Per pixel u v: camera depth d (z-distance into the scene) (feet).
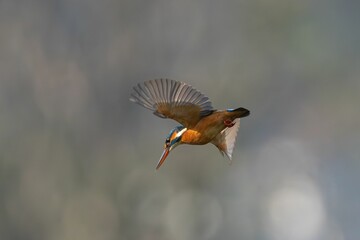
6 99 59.31
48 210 55.31
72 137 59.57
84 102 61.36
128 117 62.18
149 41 64.34
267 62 70.49
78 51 62.18
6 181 55.26
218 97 68.23
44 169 57.06
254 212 69.26
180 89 18.39
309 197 75.41
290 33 70.69
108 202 57.21
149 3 64.03
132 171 59.52
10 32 60.95
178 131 19.06
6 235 53.88
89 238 55.52
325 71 73.67
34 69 60.85
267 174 73.10
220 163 60.70
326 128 77.10
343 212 77.05
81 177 57.67
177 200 58.90
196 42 66.95
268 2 69.00
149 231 57.11
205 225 59.82
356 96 75.25
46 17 61.72
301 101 74.28
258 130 73.36
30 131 58.54
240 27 69.15
